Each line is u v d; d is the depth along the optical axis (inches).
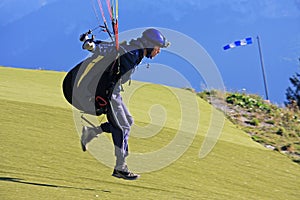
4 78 1905.8
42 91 1745.8
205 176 1242.6
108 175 1105.4
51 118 1405.0
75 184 1018.7
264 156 1521.9
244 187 1224.8
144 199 1011.9
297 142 1793.8
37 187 960.3
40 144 1205.1
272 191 1238.9
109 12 897.5
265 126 1964.8
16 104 1475.1
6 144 1162.0
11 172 1012.5
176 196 1066.1
